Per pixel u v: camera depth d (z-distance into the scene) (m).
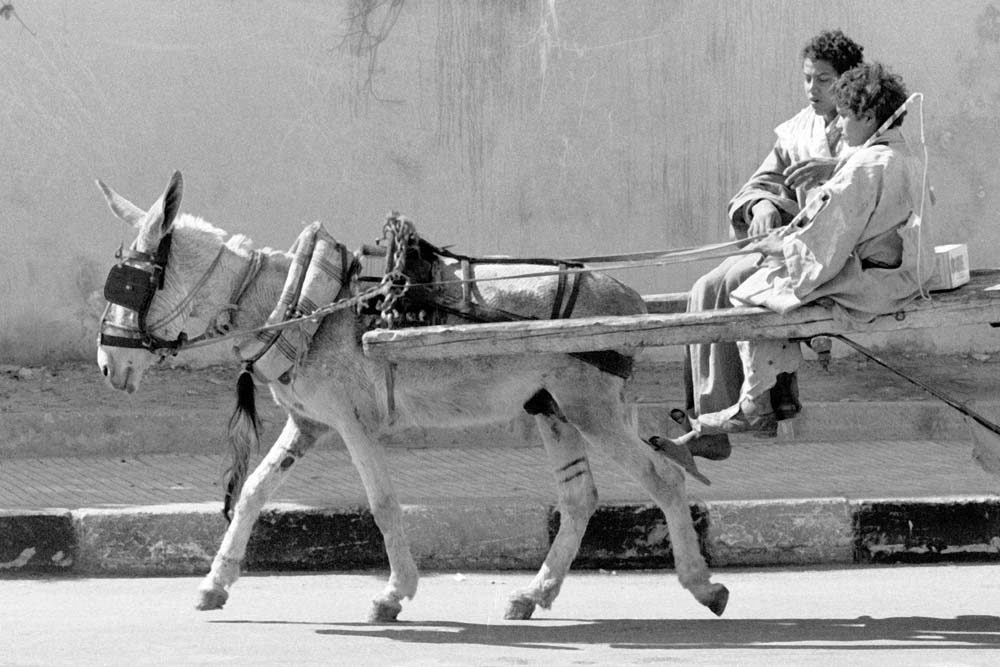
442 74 13.81
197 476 11.09
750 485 10.59
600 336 7.30
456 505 9.64
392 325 7.68
